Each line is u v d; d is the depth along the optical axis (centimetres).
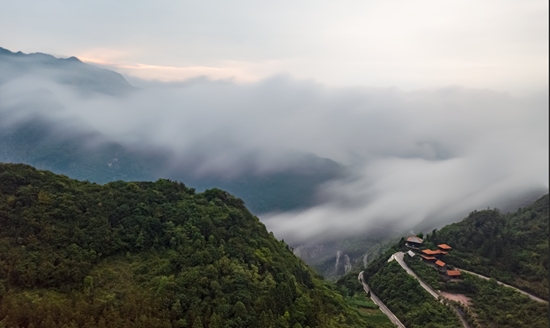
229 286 7756
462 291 12775
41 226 7319
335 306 10350
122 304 6594
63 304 6141
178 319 6731
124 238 8275
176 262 8062
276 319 7512
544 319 9988
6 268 6328
